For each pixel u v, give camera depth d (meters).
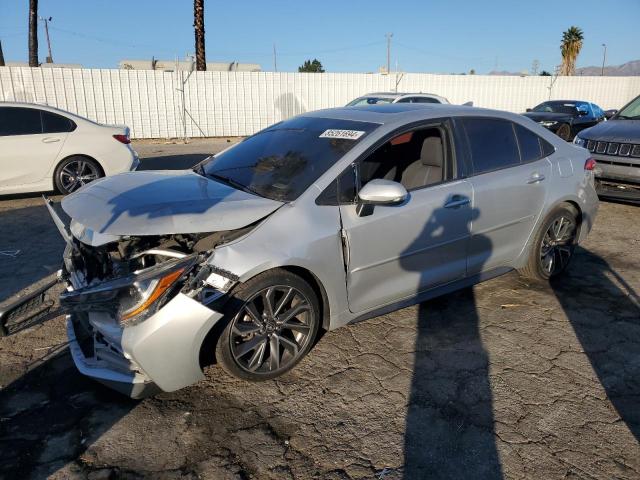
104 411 2.89
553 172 4.39
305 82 19.78
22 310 2.96
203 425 2.78
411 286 3.65
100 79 17.06
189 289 2.72
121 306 2.72
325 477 2.42
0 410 2.89
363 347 3.58
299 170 3.41
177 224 2.76
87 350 3.05
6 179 7.62
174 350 2.71
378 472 2.45
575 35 47.50
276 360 3.15
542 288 4.62
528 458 2.54
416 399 3.01
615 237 6.17
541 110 17.81
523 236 4.30
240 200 3.11
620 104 25.09
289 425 2.78
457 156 3.83
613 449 2.61
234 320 2.92
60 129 7.95
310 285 3.19
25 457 2.54
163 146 16.36
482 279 4.14
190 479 2.41
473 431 2.74
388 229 3.39
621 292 4.53
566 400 3.01
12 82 16.09
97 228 2.75
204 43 19.28
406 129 3.65
